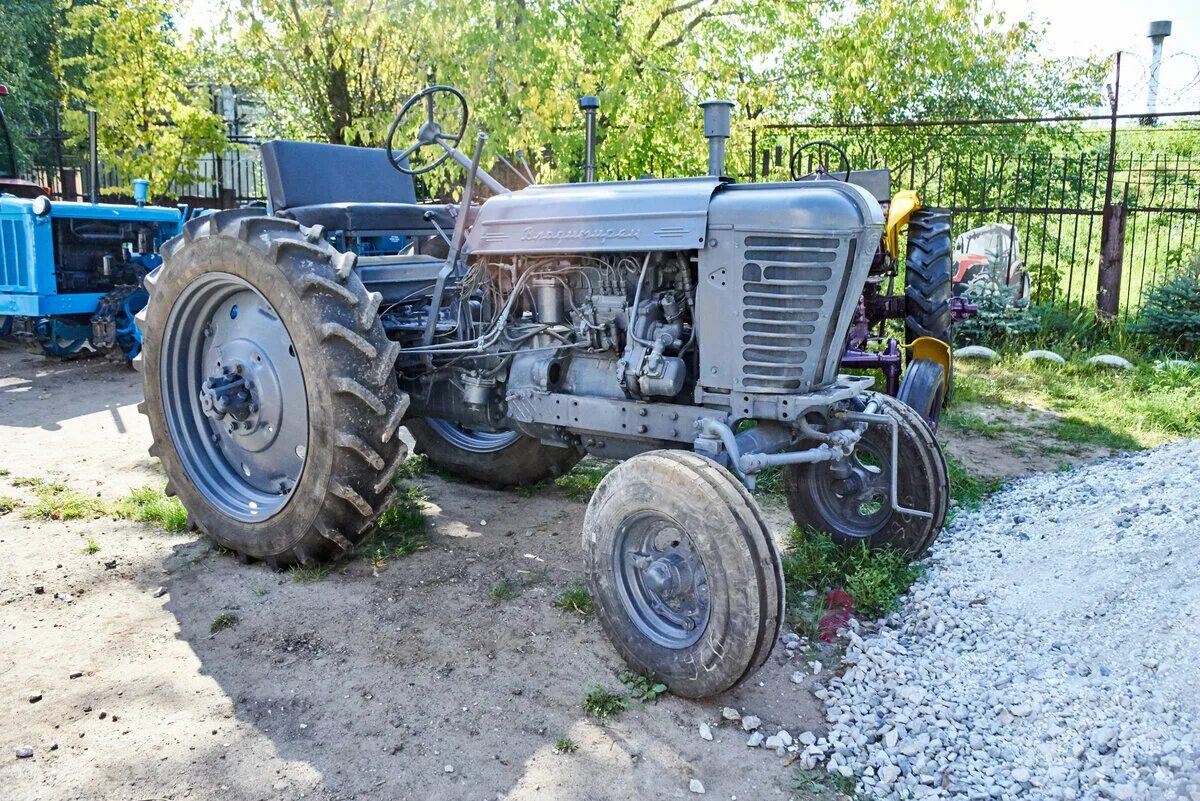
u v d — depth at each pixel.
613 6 9.10
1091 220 9.49
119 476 4.97
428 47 8.47
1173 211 9.41
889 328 9.35
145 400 4.11
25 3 17.47
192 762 2.53
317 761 2.55
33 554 3.89
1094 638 3.10
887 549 3.83
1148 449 5.69
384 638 3.25
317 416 3.44
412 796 2.42
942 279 6.64
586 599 3.53
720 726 2.77
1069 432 6.13
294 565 3.80
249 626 3.32
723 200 3.13
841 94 10.84
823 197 3.01
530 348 3.71
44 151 18.23
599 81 8.68
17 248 7.61
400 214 4.86
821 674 3.08
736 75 9.60
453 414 4.16
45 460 5.24
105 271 8.18
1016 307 9.29
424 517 4.45
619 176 9.55
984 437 6.13
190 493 4.00
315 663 3.07
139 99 11.66
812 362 3.16
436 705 2.84
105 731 2.66
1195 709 2.63
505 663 3.10
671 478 2.76
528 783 2.48
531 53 8.11
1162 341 8.74
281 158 4.83
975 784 2.47
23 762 2.50
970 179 11.74
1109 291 9.34
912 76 11.11
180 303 3.94
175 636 3.24
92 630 3.26
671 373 3.24
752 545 2.65
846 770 2.53
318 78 10.77
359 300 3.49
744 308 3.13
